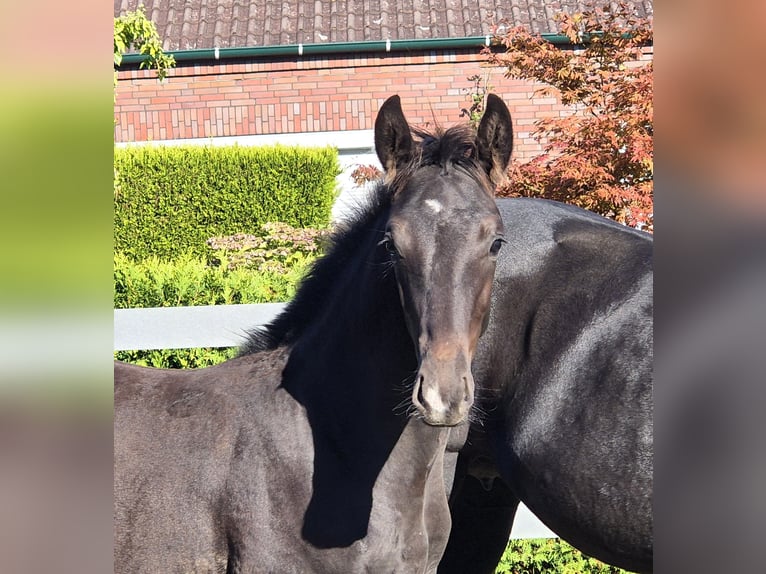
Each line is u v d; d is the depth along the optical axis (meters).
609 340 3.21
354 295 2.96
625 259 3.33
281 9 12.62
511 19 12.10
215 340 4.42
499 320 3.44
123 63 11.65
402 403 2.77
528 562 4.53
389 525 2.88
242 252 8.55
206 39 11.98
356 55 11.69
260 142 11.82
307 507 2.84
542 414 3.29
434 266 2.56
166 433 3.01
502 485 3.82
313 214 10.46
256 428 2.96
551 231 3.51
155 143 11.77
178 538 2.89
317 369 3.00
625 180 6.66
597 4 11.80
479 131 2.85
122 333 4.41
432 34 11.86
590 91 7.08
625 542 3.16
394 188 2.83
